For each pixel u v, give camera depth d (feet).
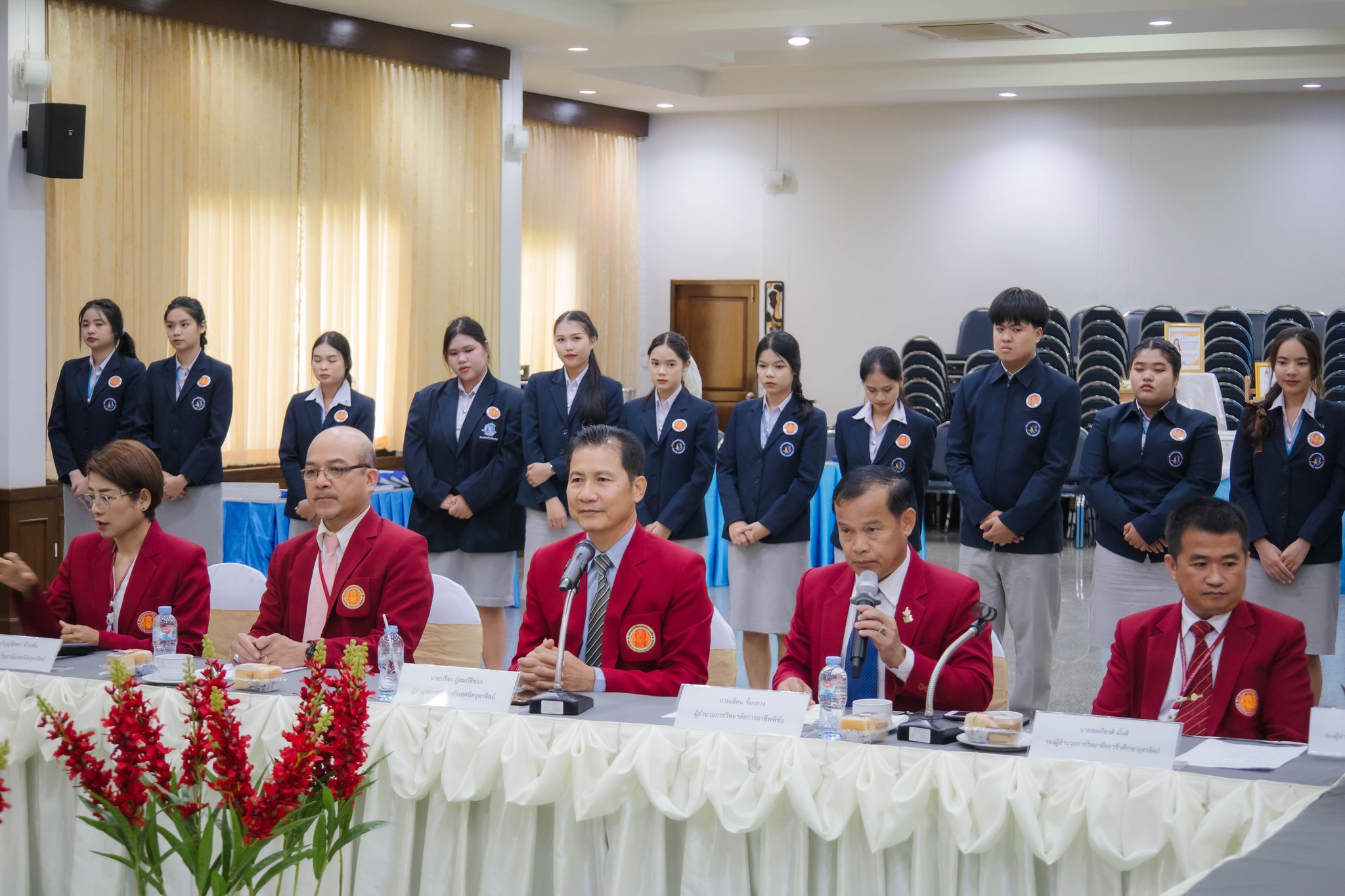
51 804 8.34
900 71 37.14
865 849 6.81
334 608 10.09
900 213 40.83
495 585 17.42
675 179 42.37
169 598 10.31
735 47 30.30
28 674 8.54
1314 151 38.14
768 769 6.89
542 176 38.19
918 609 8.89
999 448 14.60
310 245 26.17
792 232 41.63
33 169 20.04
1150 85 36.52
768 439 16.22
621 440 9.03
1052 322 35.42
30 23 20.39
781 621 16.10
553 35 28.22
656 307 42.80
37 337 20.65
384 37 26.78
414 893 7.70
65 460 19.45
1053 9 26.84
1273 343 14.28
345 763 5.80
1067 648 20.38
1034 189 39.93
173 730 7.90
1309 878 5.02
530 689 8.56
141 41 22.70
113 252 22.33
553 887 7.42
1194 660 8.52
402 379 28.04
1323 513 13.84
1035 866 6.60
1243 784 6.22
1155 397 14.28
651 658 9.07
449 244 28.73
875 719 7.11
